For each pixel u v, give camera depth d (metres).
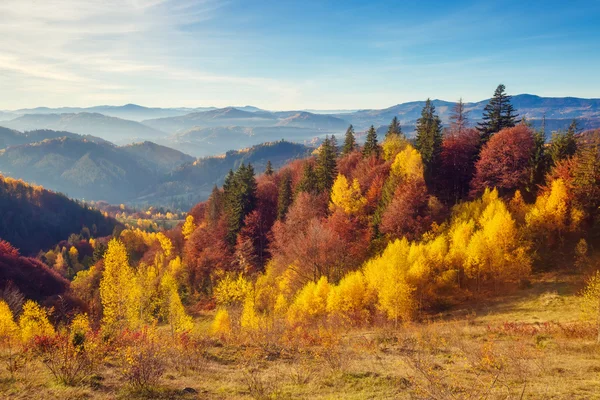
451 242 46.06
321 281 41.75
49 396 12.03
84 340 16.41
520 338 25.55
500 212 43.06
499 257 41.03
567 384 14.10
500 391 13.17
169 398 12.62
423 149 65.00
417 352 21.30
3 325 30.72
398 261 39.66
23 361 15.47
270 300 47.09
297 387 14.42
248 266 62.16
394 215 53.19
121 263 40.09
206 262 68.38
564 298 36.22
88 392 12.58
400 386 14.35
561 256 43.53
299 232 56.22
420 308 40.00
